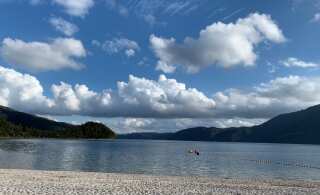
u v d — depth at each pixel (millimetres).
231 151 162500
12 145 154500
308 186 38562
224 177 52531
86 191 27797
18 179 35188
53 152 110438
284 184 39812
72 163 72250
